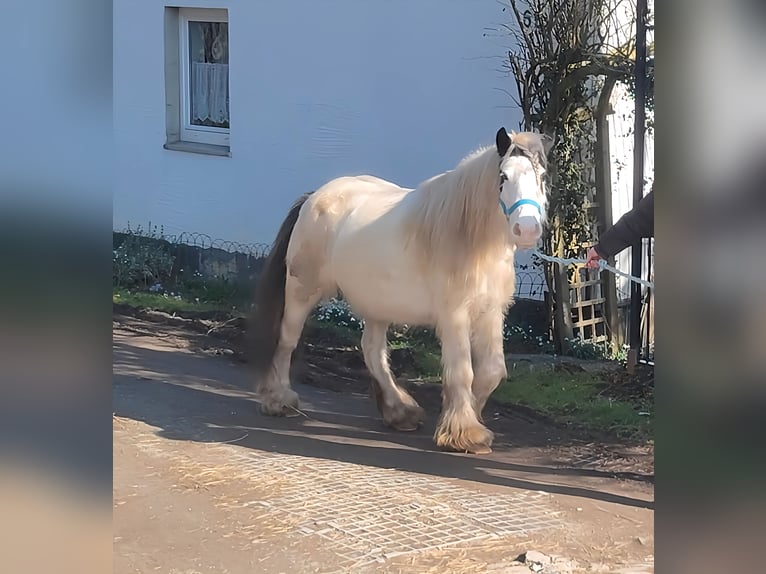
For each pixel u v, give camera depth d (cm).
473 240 468
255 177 920
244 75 911
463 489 440
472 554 362
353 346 743
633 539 378
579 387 607
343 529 389
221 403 606
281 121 890
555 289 690
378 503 420
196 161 968
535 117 683
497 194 459
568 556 360
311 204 557
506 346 711
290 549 370
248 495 431
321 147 864
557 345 693
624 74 639
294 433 540
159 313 873
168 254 994
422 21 771
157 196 1009
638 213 433
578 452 503
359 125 832
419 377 664
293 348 582
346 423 564
